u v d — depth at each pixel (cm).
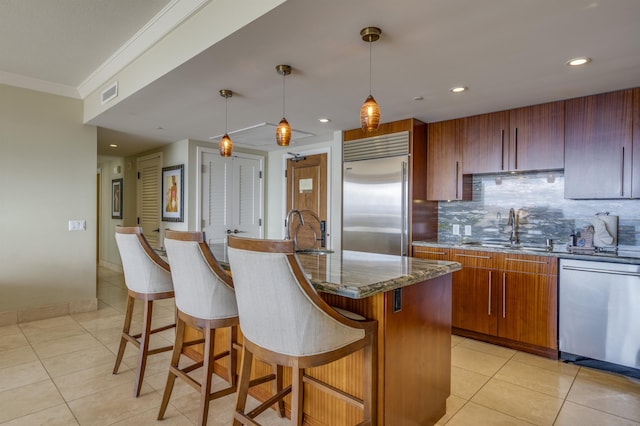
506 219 375
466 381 254
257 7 188
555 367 278
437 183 396
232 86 289
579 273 279
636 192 283
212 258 184
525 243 360
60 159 398
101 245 758
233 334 229
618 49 222
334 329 141
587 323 276
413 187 382
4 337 329
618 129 291
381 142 407
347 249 438
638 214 302
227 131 450
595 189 300
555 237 344
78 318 389
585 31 200
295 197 551
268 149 583
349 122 403
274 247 131
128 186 657
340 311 171
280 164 580
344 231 443
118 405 217
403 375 175
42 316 386
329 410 186
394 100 322
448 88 291
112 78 345
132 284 243
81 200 413
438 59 238
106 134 475
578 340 280
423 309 192
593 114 303
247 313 148
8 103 365
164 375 258
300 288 131
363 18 188
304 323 134
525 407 220
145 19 258
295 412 138
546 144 325
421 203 395
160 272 234
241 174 567
